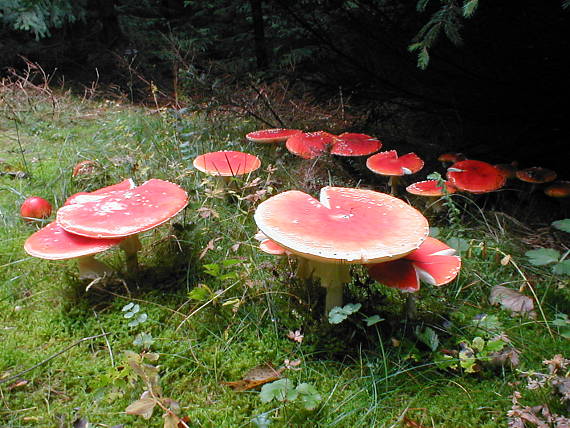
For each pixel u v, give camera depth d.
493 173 0.84
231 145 1.13
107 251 0.73
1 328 0.58
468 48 0.92
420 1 0.72
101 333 0.57
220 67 1.45
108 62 1.94
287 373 0.51
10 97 1.47
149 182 0.67
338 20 1.05
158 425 0.45
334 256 0.43
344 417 0.46
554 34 0.83
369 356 0.53
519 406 0.44
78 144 1.19
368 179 1.07
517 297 0.62
